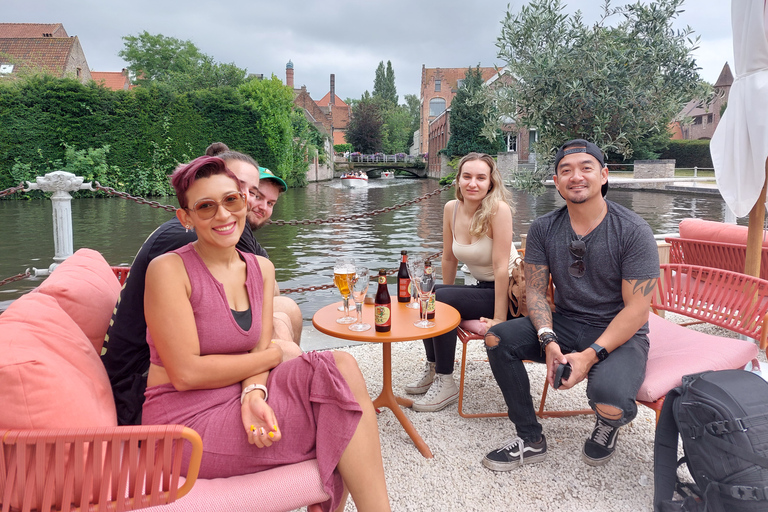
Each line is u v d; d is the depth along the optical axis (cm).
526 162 3362
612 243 229
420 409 284
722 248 364
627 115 495
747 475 160
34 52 3569
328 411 148
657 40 483
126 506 118
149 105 2584
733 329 273
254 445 149
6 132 2303
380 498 148
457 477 221
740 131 303
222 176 156
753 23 285
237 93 2878
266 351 165
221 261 167
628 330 217
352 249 1069
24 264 908
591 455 228
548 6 504
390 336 228
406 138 8888
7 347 120
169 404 157
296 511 194
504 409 285
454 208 319
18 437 110
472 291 296
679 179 2406
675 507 183
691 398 175
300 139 3812
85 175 2441
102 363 166
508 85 538
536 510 199
